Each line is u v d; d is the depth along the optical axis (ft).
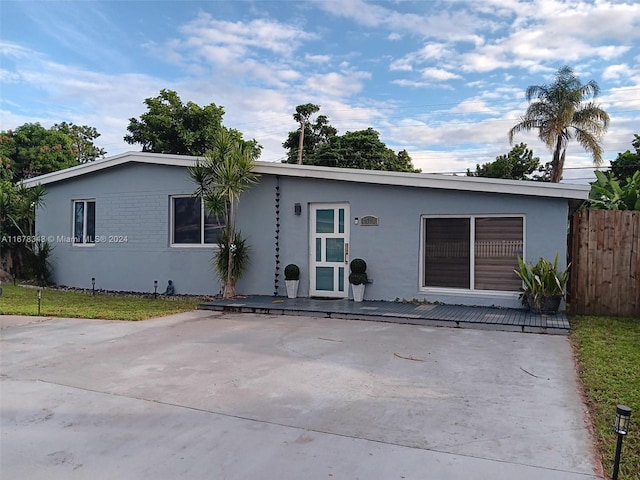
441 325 26.21
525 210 29.66
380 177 32.68
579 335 23.16
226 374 17.29
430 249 32.53
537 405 14.07
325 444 11.50
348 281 34.55
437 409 13.76
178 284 40.34
